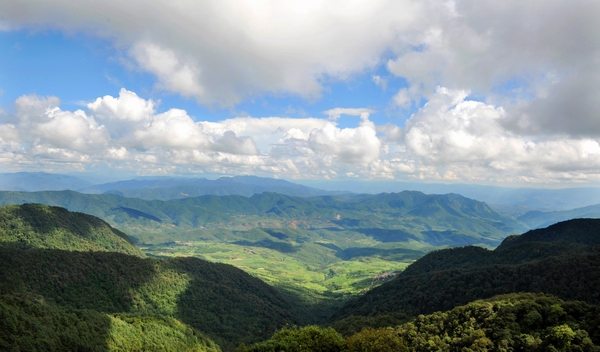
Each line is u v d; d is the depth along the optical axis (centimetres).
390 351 5988
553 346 6303
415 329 9525
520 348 6750
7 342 7469
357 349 6212
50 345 8206
